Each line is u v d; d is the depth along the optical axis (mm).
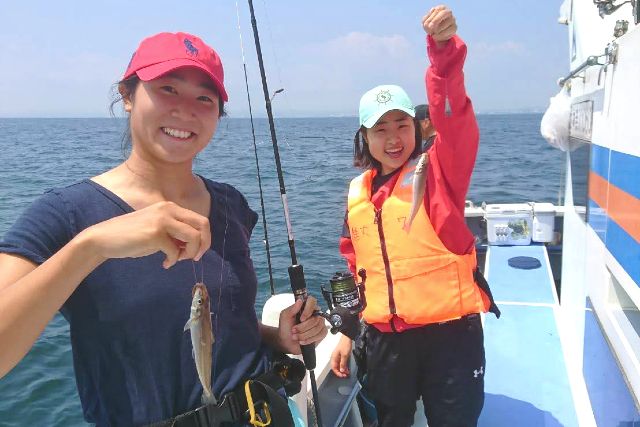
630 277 2160
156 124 1585
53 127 114250
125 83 1669
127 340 1504
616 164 2404
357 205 2984
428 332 2748
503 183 17547
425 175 2629
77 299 1468
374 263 2832
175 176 1698
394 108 2754
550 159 26422
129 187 1628
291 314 2018
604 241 2652
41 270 1160
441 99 2402
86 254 1192
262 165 20453
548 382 3406
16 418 4918
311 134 51312
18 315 1115
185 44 1622
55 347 6133
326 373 3336
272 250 9430
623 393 2316
